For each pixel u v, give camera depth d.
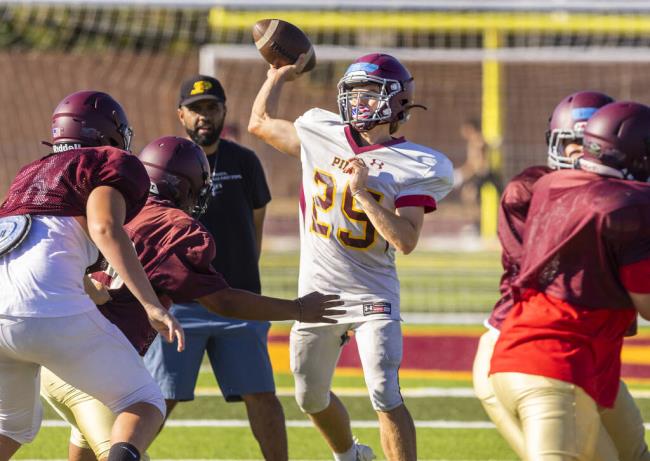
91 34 85.38
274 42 17.92
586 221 12.27
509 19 61.22
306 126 17.09
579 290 12.51
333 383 27.06
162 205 14.73
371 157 16.42
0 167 82.50
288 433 21.86
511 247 15.02
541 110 84.50
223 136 29.62
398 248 15.73
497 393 12.93
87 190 13.04
